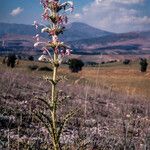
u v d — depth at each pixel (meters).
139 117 19.64
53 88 6.53
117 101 29.08
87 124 16.22
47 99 6.65
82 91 32.72
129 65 160.88
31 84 31.03
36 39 6.36
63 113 16.27
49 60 6.44
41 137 11.68
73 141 11.89
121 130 13.74
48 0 6.27
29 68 78.75
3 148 9.59
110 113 21.31
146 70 136.50
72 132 13.75
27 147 9.23
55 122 6.49
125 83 83.62
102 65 169.62
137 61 172.62
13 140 10.77
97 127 16.38
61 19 6.29
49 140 11.08
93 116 18.84
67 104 20.61
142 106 28.00
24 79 35.75
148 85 84.38
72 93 29.53
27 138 11.23
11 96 20.62
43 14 6.33
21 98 20.70
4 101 17.98
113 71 139.00
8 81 26.89
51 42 6.38
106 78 89.00
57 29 6.34
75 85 40.34
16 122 13.45
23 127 13.15
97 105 24.30
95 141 12.05
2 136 11.03
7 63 79.56
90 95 30.23
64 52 6.40
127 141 11.67
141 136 13.59
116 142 12.45
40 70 77.81
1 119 13.55
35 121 13.78
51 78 6.47
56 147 6.48
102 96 31.81
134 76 127.06
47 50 6.41
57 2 6.28
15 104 17.73
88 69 109.19
